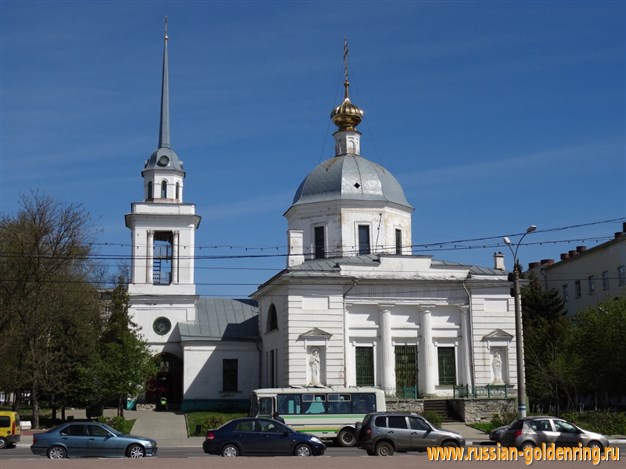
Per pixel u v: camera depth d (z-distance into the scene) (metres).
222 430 34.47
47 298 55.06
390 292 58.91
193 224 69.81
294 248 63.16
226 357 66.81
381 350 58.16
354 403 42.81
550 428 35.84
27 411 70.06
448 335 59.53
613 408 69.88
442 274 60.00
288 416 42.19
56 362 54.75
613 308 60.09
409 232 68.12
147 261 68.94
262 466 26.88
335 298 57.88
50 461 29.72
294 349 56.56
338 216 65.31
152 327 68.44
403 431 34.84
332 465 27.23
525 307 79.38
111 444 34.38
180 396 68.62
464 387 58.03
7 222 56.19
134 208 68.94
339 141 70.94
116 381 55.50
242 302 72.88
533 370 67.19
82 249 58.03
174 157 71.06
